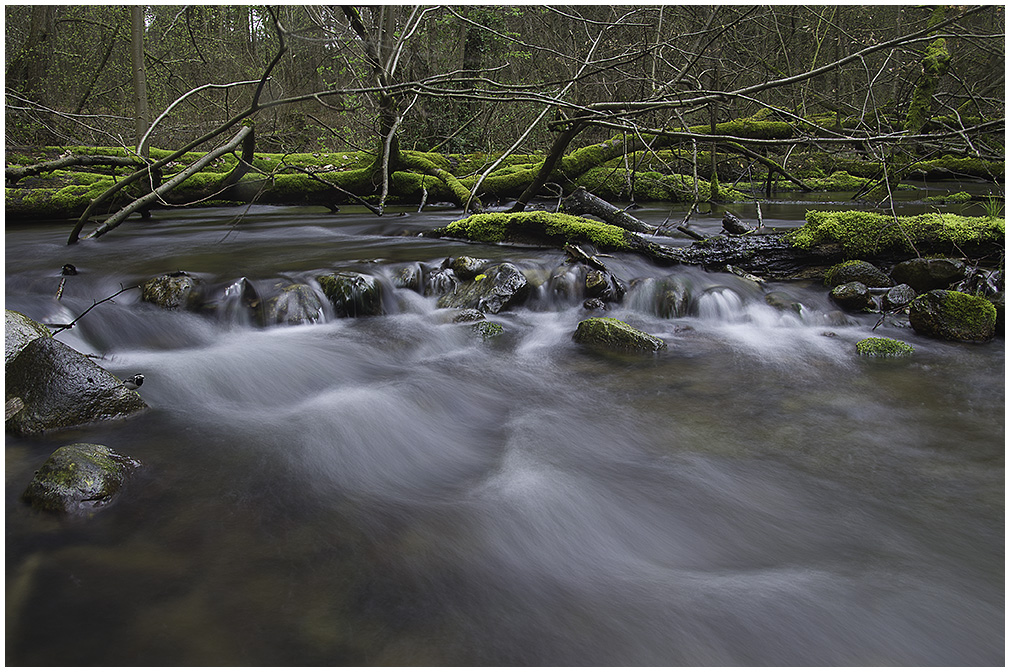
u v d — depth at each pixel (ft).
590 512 8.56
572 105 22.03
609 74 36.73
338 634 6.25
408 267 19.33
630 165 40.63
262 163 37.06
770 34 38.19
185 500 8.43
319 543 7.68
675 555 7.73
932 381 12.96
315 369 13.51
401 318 17.42
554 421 11.39
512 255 21.29
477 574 7.26
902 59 43.19
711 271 20.03
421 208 32.96
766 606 6.79
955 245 18.40
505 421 11.46
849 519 8.30
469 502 8.76
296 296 16.70
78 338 14.24
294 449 9.95
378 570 7.23
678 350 15.19
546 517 8.43
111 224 20.45
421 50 41.04
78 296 16.61
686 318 17.70
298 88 43.73
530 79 47.09
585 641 6.31
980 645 6.24
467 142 46.57
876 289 18.25
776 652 6.21
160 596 6.65
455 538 7.91
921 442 10.32
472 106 46.24
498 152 45.65
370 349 14.87
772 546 7.83
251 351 14.06
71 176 34.88
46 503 7.93
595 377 13.55
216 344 14.90
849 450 10.09
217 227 29.07
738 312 17.35
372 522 8.18
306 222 30.76
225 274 18.25
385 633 6.30
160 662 5.79
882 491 8.92
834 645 6.29
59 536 7.56
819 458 9.86
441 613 6.61
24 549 7.30
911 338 15.72
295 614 6.49
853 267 18.74
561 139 26.71
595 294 18.22
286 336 15.49
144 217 31.22
